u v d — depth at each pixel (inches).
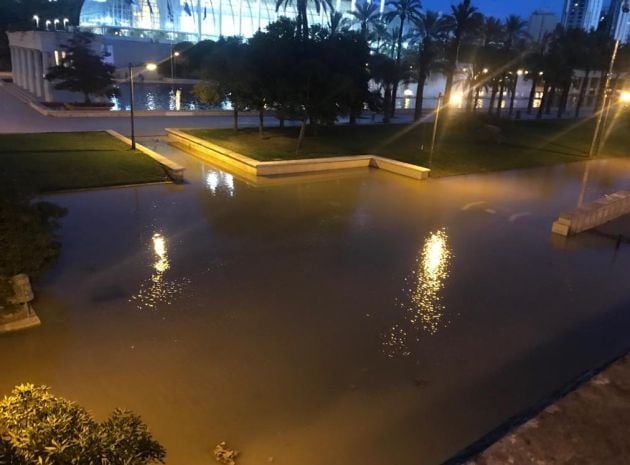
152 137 950.4
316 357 295.7
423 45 1332.4
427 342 319.9
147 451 148.8
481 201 668.7
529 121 1521.9
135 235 472.1
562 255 486.9
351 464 219.1
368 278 411.2
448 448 231.5
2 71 2094.0
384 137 1059.3
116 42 2177.7
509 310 369.4
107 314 330.0
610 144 1216.8
